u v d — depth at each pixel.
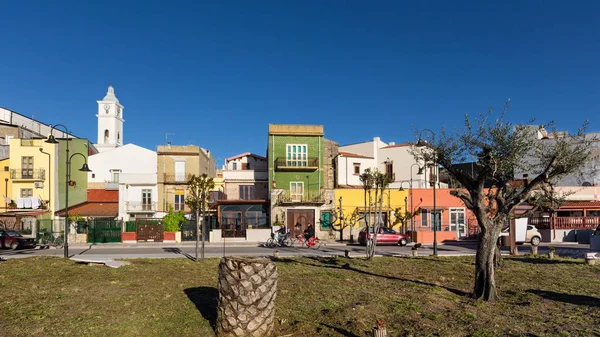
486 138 12.75
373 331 7.47
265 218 42.28
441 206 41.44
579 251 27.80
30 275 13.92
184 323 8.74
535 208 13.62
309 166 43.31
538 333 9.09
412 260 20.67
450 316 10.29
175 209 46.59
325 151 47.00
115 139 73.12
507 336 8.84
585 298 12.49
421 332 8.99
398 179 51.50
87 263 17.22
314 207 40.97
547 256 22.81
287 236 33.50
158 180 46.66
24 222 42.81
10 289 11.55
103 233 37.16
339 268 17.52
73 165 49.31
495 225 12.48
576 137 12.90
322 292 12.37
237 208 42.19
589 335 9.02
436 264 19.25
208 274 15.34
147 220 37.62
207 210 40.56
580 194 40.88
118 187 48.78
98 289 11.57
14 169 46.19
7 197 45.41
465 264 19.44
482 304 11.59
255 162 57.00
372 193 41.38
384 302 11.35
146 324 8.59
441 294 12.64
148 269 15.84
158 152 47.00
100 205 47.91
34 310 9.33
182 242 36.75
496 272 17.00
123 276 13.88
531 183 12.25
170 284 12.71
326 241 38.47
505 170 12.80
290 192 43.09
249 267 8.02
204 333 8.22
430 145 13.23
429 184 48.91
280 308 10.43
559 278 15.77
